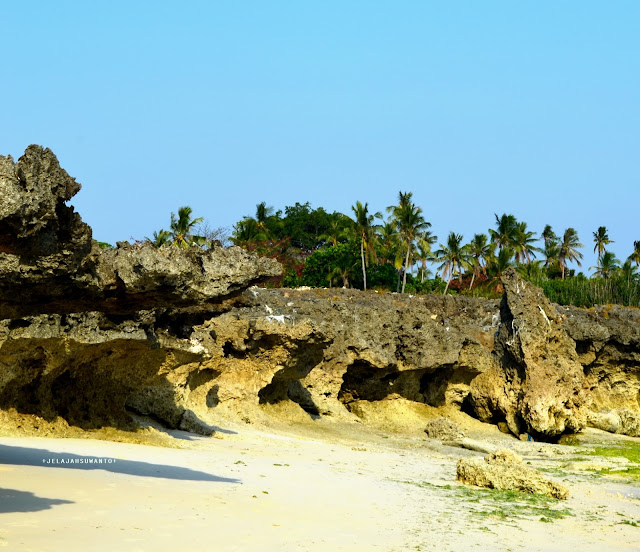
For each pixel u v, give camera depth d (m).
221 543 16.80
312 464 32.25
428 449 46.81
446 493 27.81
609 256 122.81
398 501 24.91
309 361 49.03
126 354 32.50
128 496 20.05
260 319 45.72
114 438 32.22
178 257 21.28
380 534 19.72
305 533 18.72
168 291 21.45
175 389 38.38
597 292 93.88
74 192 18.19
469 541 20.14
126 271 20.80
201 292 21.70
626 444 58.31
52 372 30.62
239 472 26.98
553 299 94.50
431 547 18.94
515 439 58.31
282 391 49.84
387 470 33.31
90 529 16.48
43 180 17.23
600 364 69.38
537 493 29.72
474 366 61.38
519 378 60.31
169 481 23.22
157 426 36.97
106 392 33.53
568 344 62.12
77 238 19.19
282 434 43.84
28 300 20.70
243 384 45.69
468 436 55.72
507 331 61.28
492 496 28.20
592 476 38.62
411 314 58.94
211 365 42.03
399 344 58.22
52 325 28.72
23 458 24.38
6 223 16.77
